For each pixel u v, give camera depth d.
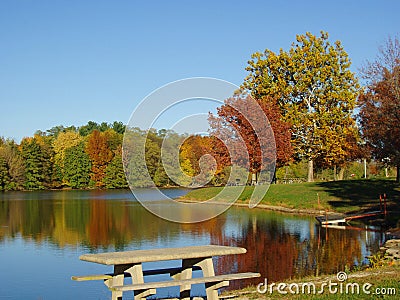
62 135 79.62
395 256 14.14
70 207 41.31
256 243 19.73
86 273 14.91
